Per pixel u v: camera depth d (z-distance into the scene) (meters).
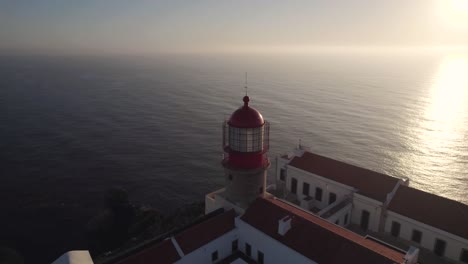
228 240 26.56
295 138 87.19
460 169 67.50
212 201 31.31
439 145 81.31
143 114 112.31
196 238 24.92
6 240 43.38
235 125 25.81
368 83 198.75
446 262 28.16
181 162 71.06
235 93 158.62
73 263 18.48
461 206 29.80
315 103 133.00
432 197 31.27
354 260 20.70
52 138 84.31
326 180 35.69
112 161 70.62
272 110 119.38
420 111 117.44
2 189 57.09
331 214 30.64
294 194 39.72
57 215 49.69
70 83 179.38
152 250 22.88
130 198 55.62
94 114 110.25
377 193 32.53
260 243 25.27
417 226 29.48
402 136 88.38
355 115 111.31
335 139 86.19
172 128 96.38
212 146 81.31
